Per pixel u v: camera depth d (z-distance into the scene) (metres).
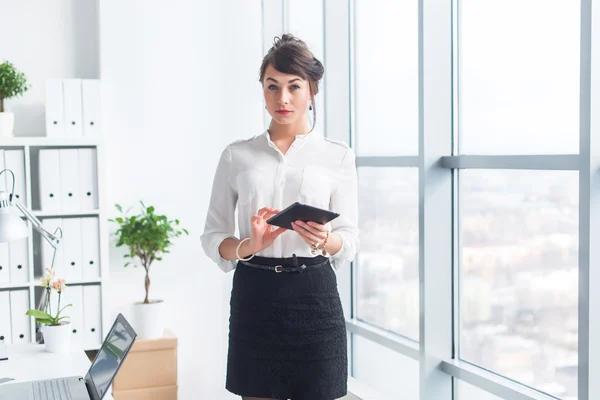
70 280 4.10
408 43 3.75
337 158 2.70
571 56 2.71
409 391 3.83
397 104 3.87
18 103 4.41
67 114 4.18
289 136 2.69
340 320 2.65
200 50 4.72
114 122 4.55
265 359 2.58
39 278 4.14
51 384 2.53
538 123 2.89
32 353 3.03
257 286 2.58
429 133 3.38
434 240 3.41
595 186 2.53
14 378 2.65
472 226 3.32
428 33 3.36
